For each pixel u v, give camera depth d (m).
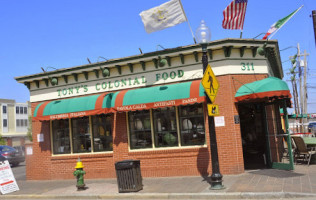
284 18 12.09
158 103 10.85
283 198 7.60
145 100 11.07
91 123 13.38
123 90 12.60
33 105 14.53
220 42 10.74
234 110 10.87
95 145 13.26
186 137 11.59
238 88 10.99
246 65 11.20
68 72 13.46
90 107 12.10
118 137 12.59
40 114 13.22
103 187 10.98
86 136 13.51
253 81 11.20
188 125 11.56
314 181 8.80
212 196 8.27
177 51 11.47
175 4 11.40
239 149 10.78
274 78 10.26
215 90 9.23
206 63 9.11
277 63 14.15
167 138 11.87
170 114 11.89
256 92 10.05
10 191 11.84
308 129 33.22
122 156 12.44
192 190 9.04
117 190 10.21
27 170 14.59
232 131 10.77
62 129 14.04
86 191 10.52
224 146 10.83
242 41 10.85
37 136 14.49
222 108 10.95
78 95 13.53
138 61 12.11
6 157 22.28
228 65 10.99
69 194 10.27
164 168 11.70
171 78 11.81
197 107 11.46
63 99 13.77
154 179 11.53
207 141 11.11
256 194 7.85
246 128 12.36
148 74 12.23
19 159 23.30
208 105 8.97
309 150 12.78
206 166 11.07
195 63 11.51
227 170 10.72
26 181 14.35
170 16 11.45
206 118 11.19
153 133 12.06
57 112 12.79
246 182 9.33
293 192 7.69
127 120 12.47
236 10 11.53
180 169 11.45
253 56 11.33
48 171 14.04
